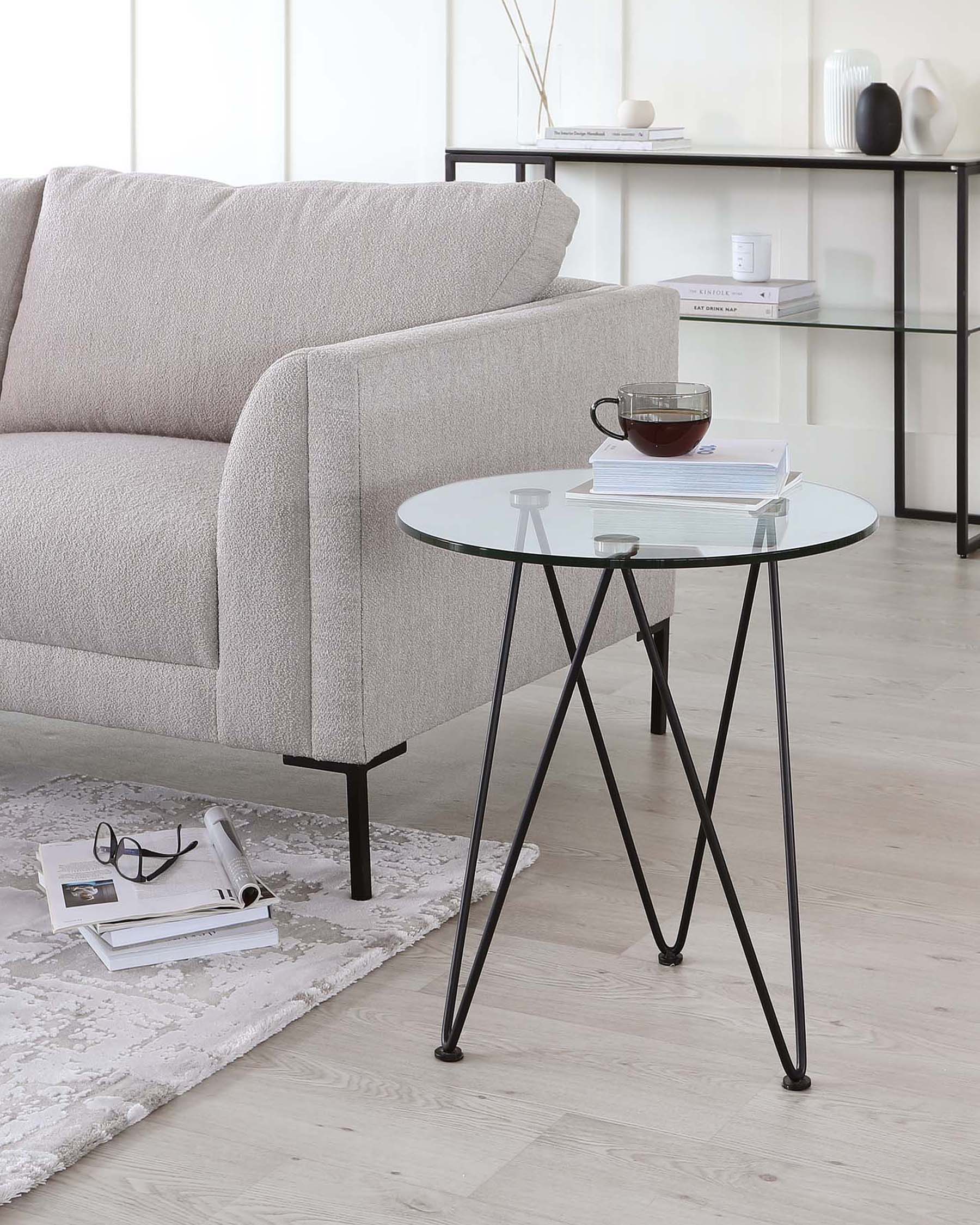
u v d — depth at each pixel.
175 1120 1.67
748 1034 1.84
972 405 4.31
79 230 2.84
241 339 2.64
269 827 2.42
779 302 4.12
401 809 2.50
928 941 2.06
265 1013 1.86
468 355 2.26
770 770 2.65
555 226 2.58
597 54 4.61
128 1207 1.53
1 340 2.92
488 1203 1.53
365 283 2.58
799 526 1.76
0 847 2.34
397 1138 1.64
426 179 4.95
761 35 4.38
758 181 4.45
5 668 2.41
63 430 2.80
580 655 1.78
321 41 5.00
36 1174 1.55
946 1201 1.53
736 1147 1.62
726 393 4.62
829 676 3.12
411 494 2.16
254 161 5.19
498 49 4.76
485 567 2.35
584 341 2.52
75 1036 1.81
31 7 5.43
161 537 2.23
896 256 4.24
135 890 2.04
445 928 2.11
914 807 2.49
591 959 2.02
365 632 2.11
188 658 2.25
